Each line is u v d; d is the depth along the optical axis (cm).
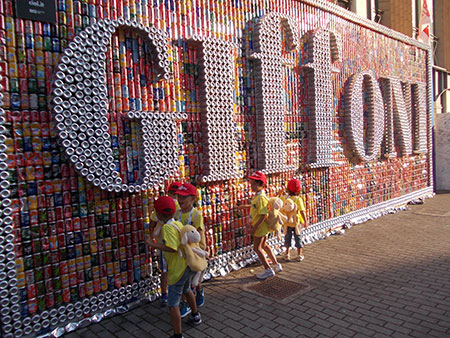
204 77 498
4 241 339
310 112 691
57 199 378
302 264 570
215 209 531
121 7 421
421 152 1094
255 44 581
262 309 416
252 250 584
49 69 372
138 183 433
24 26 357
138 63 440
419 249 625
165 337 362
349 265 557
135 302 436
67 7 383
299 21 684
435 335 347
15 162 353
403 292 450
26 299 356
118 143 422
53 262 374
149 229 439
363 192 863
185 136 493
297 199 584
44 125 370
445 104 1620
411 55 1074
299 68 677
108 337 366
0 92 341
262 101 579
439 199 1146
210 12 527
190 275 352
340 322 379
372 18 1250
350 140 800
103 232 412
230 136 531
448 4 1625
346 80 808
